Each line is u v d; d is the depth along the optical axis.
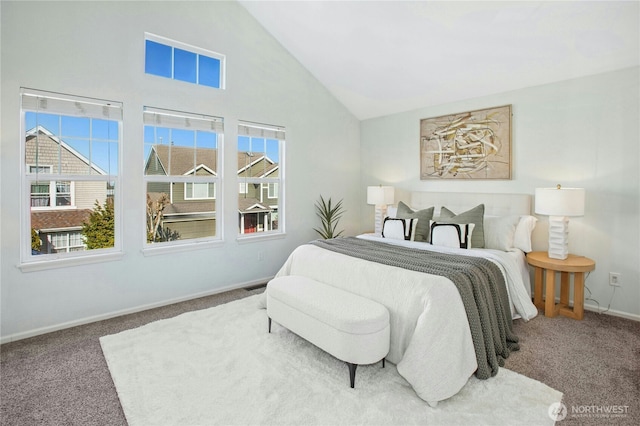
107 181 3.14
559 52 3.11
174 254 3.52
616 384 2.02
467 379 1.97
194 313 3.16
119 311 3.17
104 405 1.86
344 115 5.20
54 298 2.83
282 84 4.38
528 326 2.88
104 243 3.15
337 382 2.05
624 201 3.09
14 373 2.17
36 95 2.70
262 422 1.70
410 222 3.78
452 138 4.28
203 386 2.00
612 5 2.58
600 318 3.07
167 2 3.37
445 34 3.34
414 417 1.73
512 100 3.76
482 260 2.71
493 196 3.83
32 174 2.76
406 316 2.15
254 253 4.20
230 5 3.85
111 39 3.04
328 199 5.03
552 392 1.93
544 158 3.54
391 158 5.02
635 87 3.00
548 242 3.42
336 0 3.40
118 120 3.12
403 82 4.25
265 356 2.36
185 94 3.52
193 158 3.69
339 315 2.05
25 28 2.62
